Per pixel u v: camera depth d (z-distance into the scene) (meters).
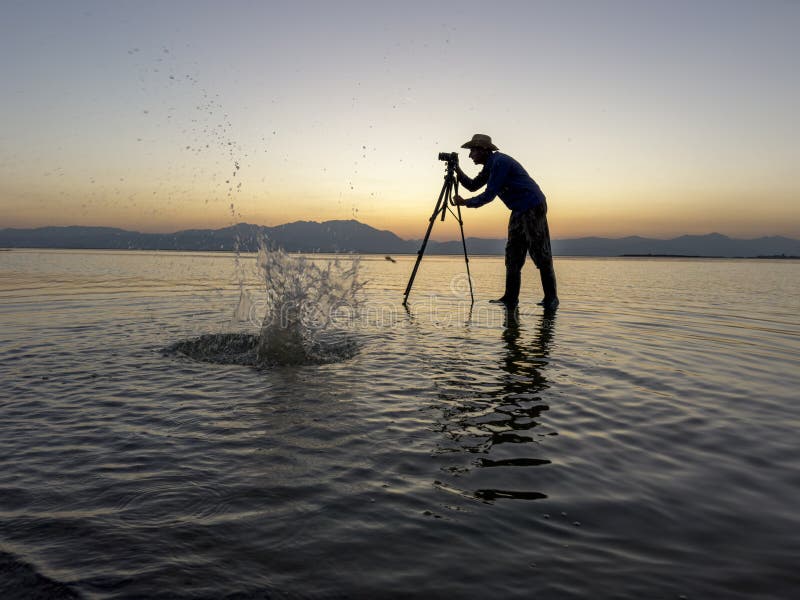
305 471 1.95
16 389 2.99
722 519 1.65
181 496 1.74
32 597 1.22
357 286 5.25
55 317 5.75
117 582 1.28
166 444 2.20
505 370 3.56
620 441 2.30
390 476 1.92
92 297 7.85
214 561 1.38
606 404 2.82
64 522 1.56
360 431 2.38
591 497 1.79
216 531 1.52
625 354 4.13
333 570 1.35
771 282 14.98
